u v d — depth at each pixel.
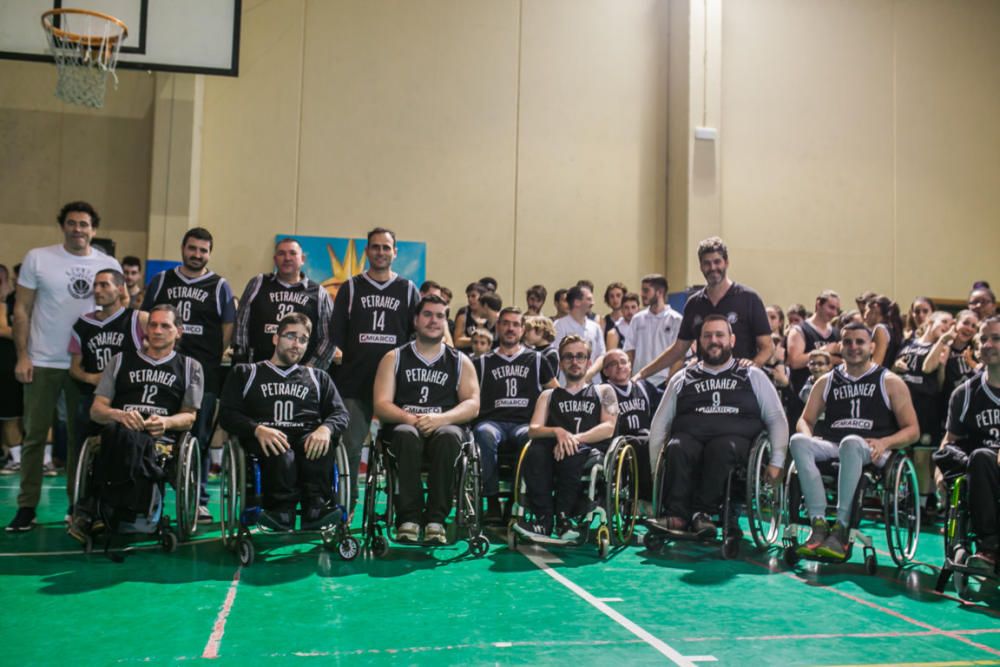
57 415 6.80
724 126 9.00
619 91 8.95
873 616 2.97
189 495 3.89
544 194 8.73
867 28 9.45
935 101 9.60
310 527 3.60
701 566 3.76
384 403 3.88
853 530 3.62
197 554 3.76
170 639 2.53
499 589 3.25
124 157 8.14
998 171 9.73
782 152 9.14
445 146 8.54
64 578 3.27
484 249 8.58
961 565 3.23
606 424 4.12
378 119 8.41
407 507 3.68
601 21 8.96
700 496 3.90
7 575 3.30
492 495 4.18
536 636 2.64
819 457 3.92
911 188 9.48
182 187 7.82
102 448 3.59
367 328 4.34
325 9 8.34
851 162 9.33
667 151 9.04
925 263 9.48
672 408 4.13
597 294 8.80
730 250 8.95
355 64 8.39
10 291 6.80
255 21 8.20
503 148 8.66
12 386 6.16
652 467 4.09
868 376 3.98
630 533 4.24
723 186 8.97
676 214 8.82
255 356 4.43
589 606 3.02
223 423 3.62
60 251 4.32
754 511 3.89
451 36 8.59
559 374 5.04
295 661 2.35
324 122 8.30
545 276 8.70
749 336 4.41
